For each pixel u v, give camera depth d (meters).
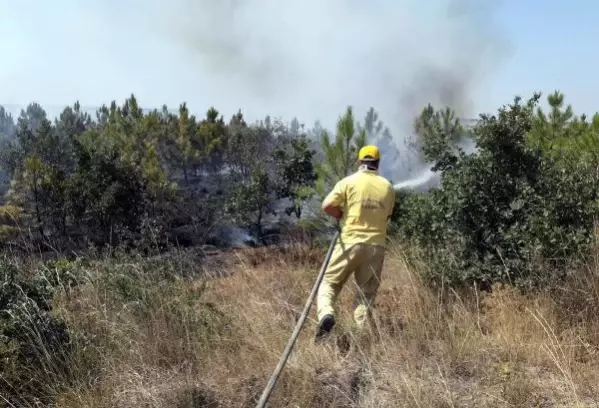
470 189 6.00
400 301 5.38
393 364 4.16
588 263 5.29
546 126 12.08
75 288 5.49
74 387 3.93
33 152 20.08
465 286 5.65
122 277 5.34
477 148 6.31
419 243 6.36
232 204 13.77
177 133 22.52
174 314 4.84
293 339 3.74
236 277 6.92
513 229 5.73
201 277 6.65
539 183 6.01
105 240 13.23
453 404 3.69
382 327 4.75
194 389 3.92
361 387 3.96
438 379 4.00
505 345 4.43
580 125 12.29
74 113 32.06
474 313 5.18
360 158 5.30
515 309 5.00
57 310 4.83
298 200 11.88
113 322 4.59
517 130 6.04
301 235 11.04
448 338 4.53
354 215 5.04
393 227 8.09
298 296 5.92
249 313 5.04
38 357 4.06
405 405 3.68
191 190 19.69
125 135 21.30
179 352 4.39
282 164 13.23
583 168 6.62
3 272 5.03
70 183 14.26
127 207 14.13
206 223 14.82
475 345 4.46
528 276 5.39
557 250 5.39
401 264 6.46
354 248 4.96
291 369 4.03
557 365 3.96
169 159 21.62
